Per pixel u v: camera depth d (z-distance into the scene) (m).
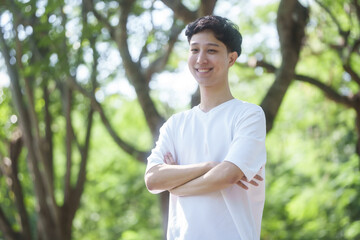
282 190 13.70
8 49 7.96
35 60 7.83
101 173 16.12
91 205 16.98
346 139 10.59
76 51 7.09
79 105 9.66
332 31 8.56
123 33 6.65
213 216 2.70
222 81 2.85
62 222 8.87
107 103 12.59
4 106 9.09
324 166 10.83
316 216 11.45
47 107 8.98
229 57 2.88
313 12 8.32
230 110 2.80
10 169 9.29
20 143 9.30
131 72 6.66
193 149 2.84
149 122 6.57
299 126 11.94
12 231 9.09
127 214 17.33
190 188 2.72
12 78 8.09
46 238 8.77
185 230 2.73
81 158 9.27
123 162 16.34
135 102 14.17
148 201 17.05
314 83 7.52
